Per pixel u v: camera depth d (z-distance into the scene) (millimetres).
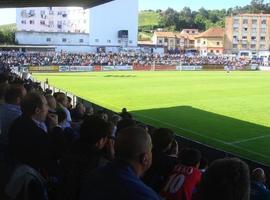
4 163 4828
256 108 30172
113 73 68188
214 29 148500
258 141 18906
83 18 111562
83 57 83250
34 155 4371
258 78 60594
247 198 2480
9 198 4078
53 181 4461
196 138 19469
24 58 73938
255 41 143250
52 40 105812
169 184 4395
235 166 2518
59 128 5570
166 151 5164
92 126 3887
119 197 2770
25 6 27781
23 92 5719
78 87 44375
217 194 2479
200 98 35938
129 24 113250
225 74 69750
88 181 3025
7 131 5305
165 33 146000
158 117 25500
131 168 2936
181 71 77438
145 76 61875
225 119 25078
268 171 9820
